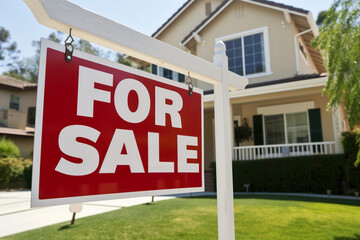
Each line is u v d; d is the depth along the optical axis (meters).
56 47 1.36
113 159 1.51
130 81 1.66
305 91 9.97
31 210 6.89
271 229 4.50
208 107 12.14
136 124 1.65
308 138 11.02
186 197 8.38
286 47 11.91
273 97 10.46
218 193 2.01
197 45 13.72
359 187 8.49
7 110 19.34
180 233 4.33
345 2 5.49
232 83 2.30
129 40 1.54
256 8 12.73
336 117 9.31
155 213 5.84
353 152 8.69
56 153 1.30
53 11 1.26
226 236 1.92
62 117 1.34
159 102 1.81
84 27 1.36
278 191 9.59
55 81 1.34
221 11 13.30
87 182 1.39
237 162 10.22
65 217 5.89
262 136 11.63
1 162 13.63
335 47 5.50
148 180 1.67
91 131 1.44
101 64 1.53
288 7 11.53
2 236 4.52
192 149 1.97
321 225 4.72
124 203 7.39
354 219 5.13
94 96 1.48
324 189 8.96
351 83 5.32
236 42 12.98
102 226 4.88
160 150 1.76
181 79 13.59
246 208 6.16
